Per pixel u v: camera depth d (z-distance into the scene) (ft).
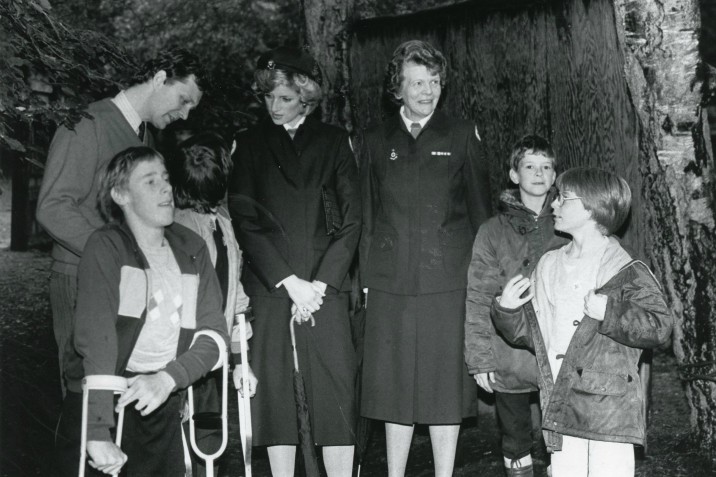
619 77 17.37
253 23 25.32
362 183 14.67
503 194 14.35
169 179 12.00
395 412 14.32
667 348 21.26
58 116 12.49
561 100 18.90
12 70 14.43
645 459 16.40
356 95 21.86
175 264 11.24
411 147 14.38
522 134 19.86
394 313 14.33
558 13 18.74
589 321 12.16
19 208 29.50
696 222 15.97
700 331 15.99
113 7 25.22
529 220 14.06
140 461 11.35
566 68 18.70
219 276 12.44
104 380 10.24
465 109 20.99
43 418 19.94
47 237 30.25
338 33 21.76
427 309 14.25
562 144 19.01
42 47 16.07
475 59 20.61
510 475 14.40
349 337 14.28
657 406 18.54
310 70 14.07
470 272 14.14
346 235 14.06
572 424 12.15
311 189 14.11
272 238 14.06
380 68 21.84
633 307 11.80
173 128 23.75
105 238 10.77
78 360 10.97
